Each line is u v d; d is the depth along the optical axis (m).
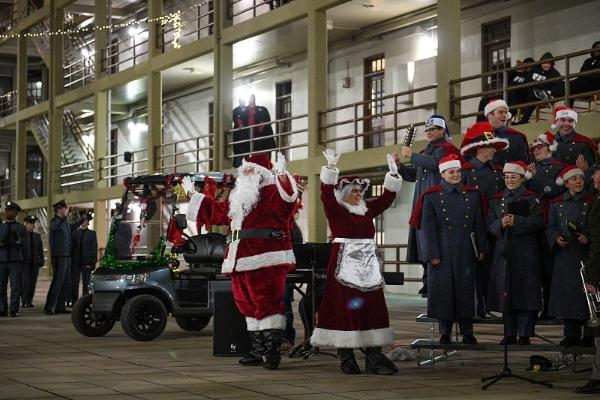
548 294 9.63
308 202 21.44
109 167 30.38
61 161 34.06
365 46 24.38
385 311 8.71
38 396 7.38
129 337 12.58
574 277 8.88
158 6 28.16
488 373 8.88
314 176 21.25
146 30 28.61
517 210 8.63
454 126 18.05
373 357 8.80
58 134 33.84
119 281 12.31
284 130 27.39
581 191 8.97
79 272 18.45
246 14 27.20
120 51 32.19
